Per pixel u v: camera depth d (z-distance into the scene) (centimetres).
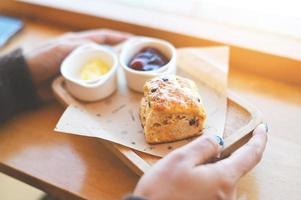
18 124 42
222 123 35
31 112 43
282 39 42
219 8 46
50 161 37
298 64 39
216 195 26
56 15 56
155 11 50
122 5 52
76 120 37
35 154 38
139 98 40
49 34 55
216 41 43
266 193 31
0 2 59
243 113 37
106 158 36
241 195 31
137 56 41
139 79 39
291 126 37
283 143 35
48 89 45
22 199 50
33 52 45
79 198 33
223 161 29
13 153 38
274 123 37
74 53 42
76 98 40
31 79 43
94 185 34
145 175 28
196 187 26
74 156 37
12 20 58
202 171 27
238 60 43
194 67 42
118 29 51
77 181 34
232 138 33
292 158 34
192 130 34
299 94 40
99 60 43
